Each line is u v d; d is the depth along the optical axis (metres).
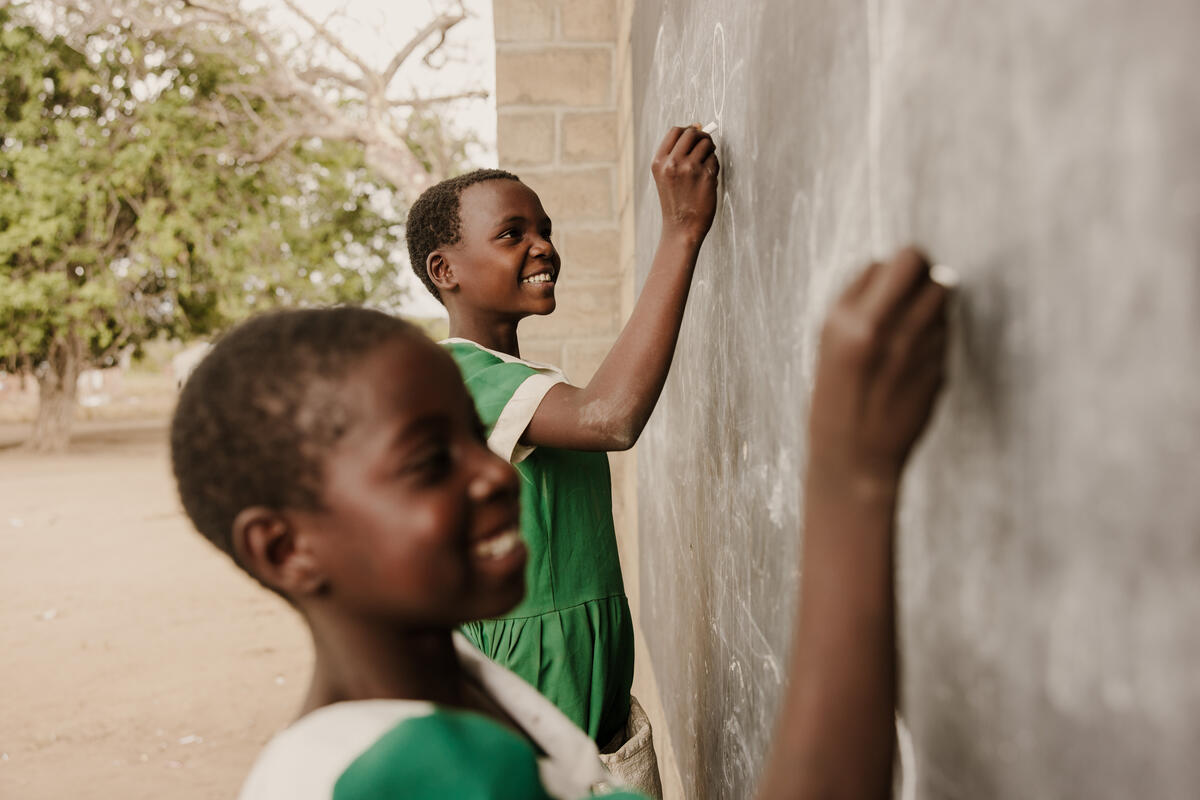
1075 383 0.48
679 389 2.13
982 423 0.58
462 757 0.64
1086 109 0.46
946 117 0.62
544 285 1.75
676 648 2.28
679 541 2.17
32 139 17.20
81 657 5.99
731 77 1.42
